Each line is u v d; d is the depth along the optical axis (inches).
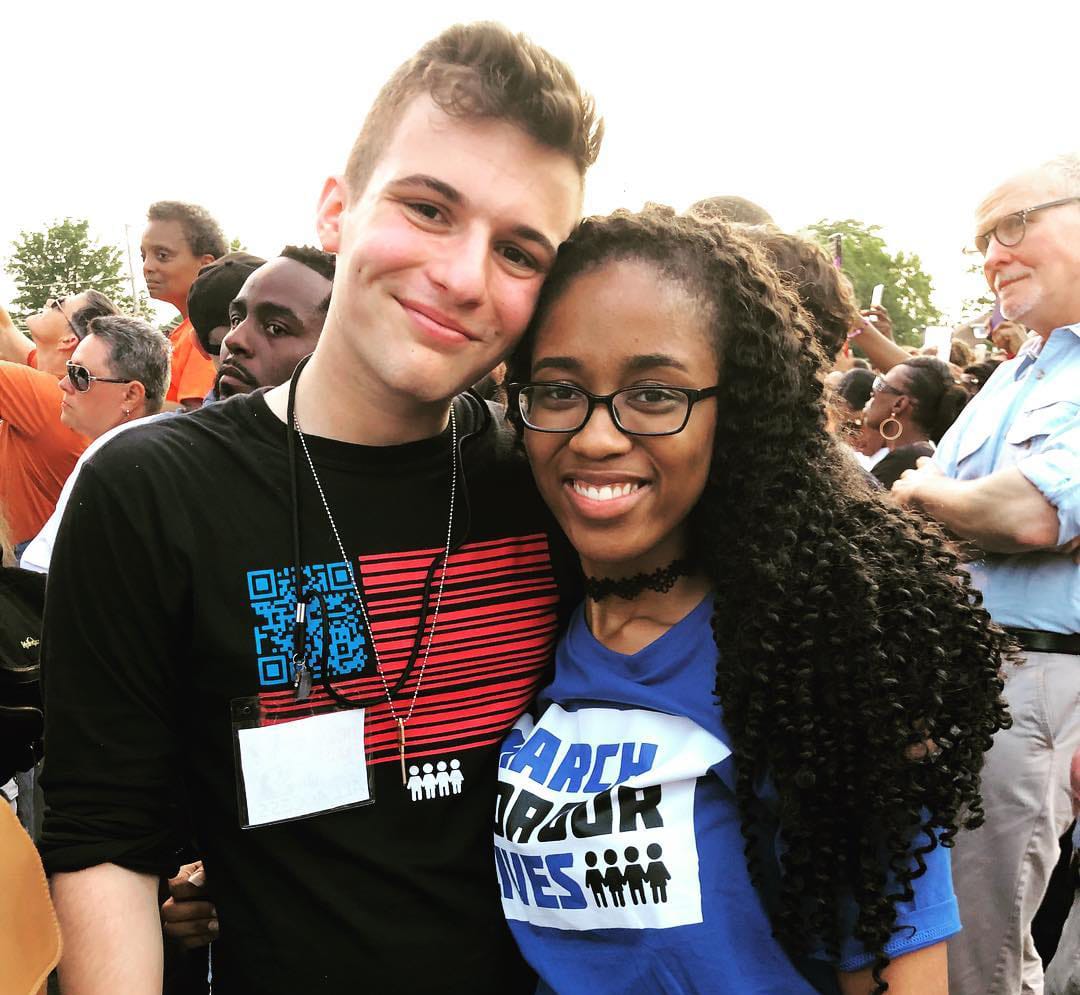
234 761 47.0
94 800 46.0
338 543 48.8
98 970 44.8
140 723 46.6
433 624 50.3
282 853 47.4
